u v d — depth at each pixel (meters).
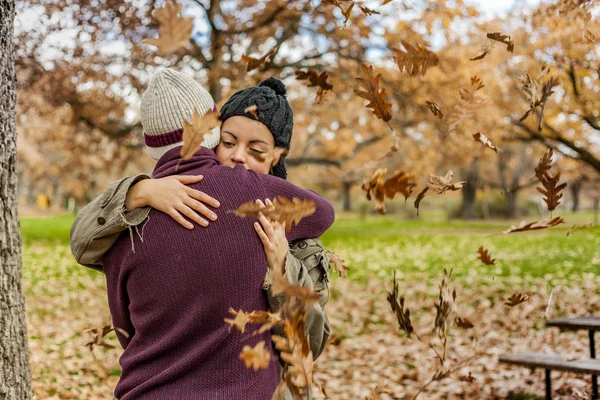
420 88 11.51
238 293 1.30
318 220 1.50
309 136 20.52
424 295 9.05
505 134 11.84
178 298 1.30
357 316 7.80
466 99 1.23
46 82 12.91
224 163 1.52
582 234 16.64
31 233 20.22
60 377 5.11
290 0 11.62
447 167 14.33
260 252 1.33
